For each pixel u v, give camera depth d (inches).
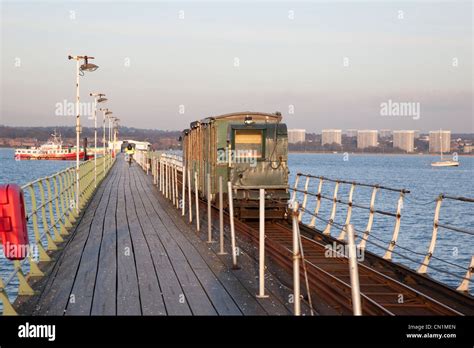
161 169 1230.9
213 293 378.3
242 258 505.7
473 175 4980.3
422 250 1171.3
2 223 313.6
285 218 786.2
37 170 4753.9
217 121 834.8
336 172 5211.6
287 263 450.0
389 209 2001.7
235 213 783.7
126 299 362.3
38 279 417.7
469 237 1358.3
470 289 768.3
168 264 474.9
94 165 1322.6
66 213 719.1
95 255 512.7
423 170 6200.8
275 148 794.8
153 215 825.5
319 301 359.6
